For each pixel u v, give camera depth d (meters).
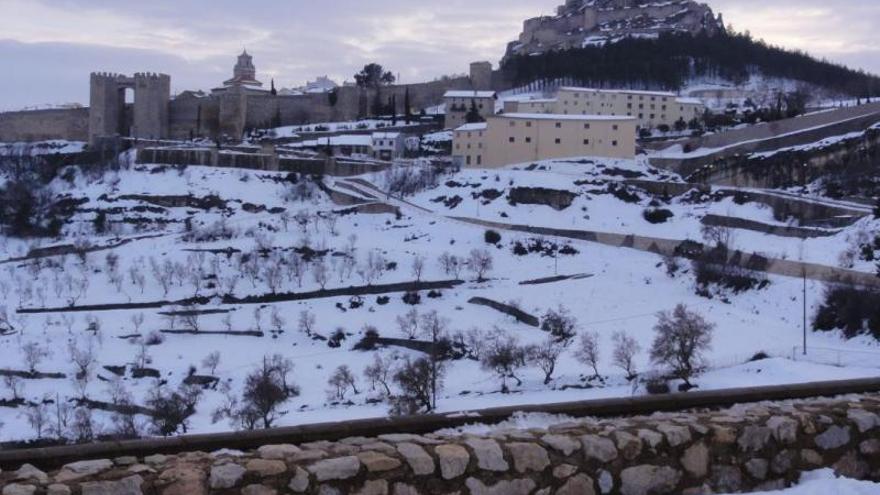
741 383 53.81
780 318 80.88
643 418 13.65
